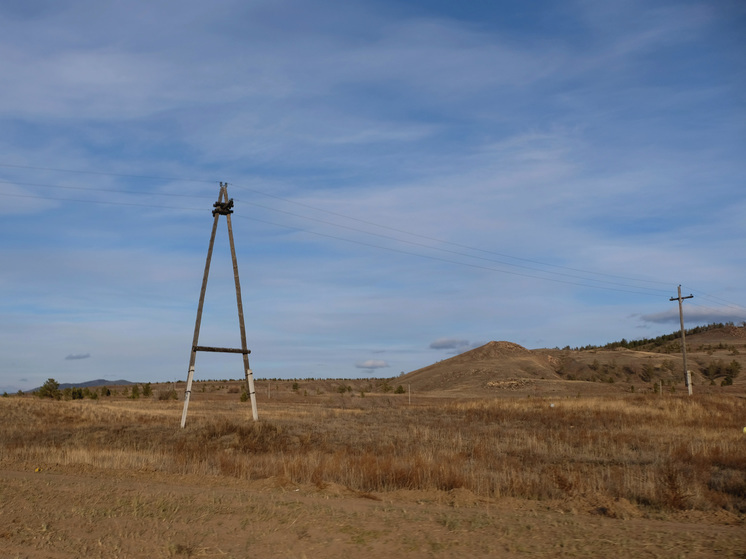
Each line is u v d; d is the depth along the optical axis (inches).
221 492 595.8
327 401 3245.6
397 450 976.3
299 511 475.5
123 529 431.5
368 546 373.4
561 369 5442.9
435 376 5349.4
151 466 828.0
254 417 1517.0
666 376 4633.4
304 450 1051.9
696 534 390.0
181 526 438.6
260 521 445.7
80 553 376.8
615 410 1595.7
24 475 741.9
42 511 490.9
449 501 556.1
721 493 579.8
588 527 414.6
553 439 1086.4
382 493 612.1
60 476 737.0
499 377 4827.8
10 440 1321.4
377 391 4837.6
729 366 4434.1
